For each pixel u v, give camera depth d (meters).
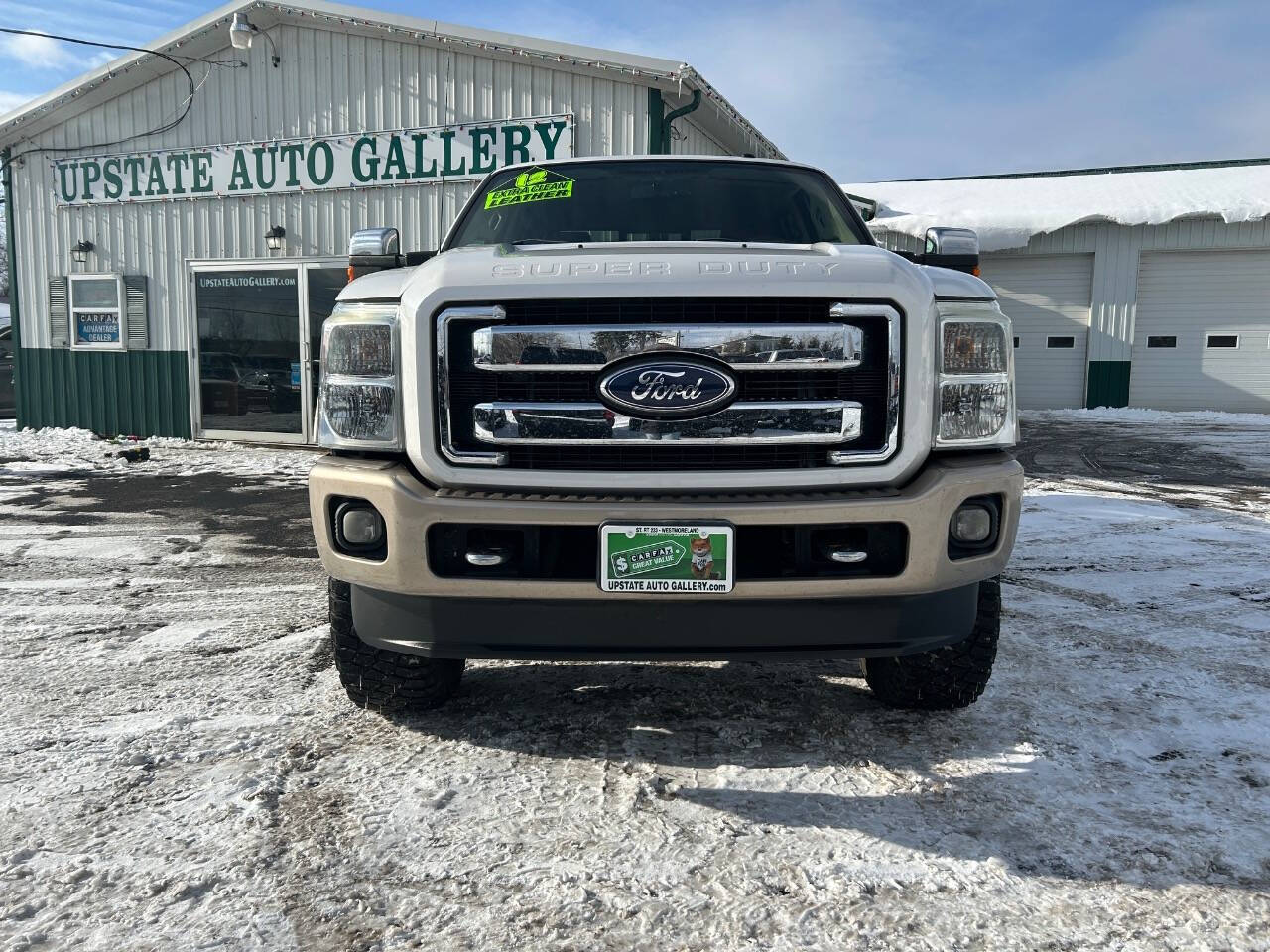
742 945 1.88
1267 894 2.05
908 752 2.78
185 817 2.36
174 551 5.66
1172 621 4.18
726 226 3.75
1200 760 2.73
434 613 2.55
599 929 1.93
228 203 11.45
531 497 2.47
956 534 2.53
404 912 1.98
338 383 2.67
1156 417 17.11
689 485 2.47
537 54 9.62
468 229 3.92
